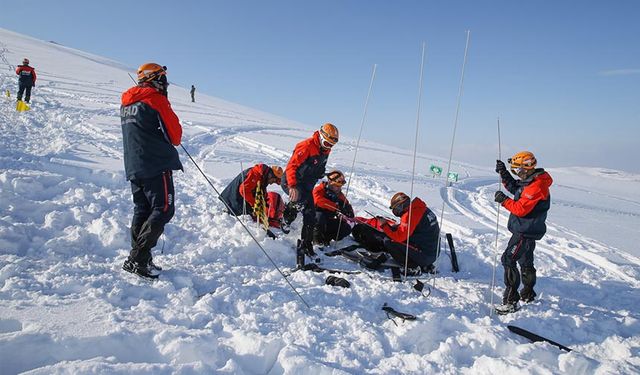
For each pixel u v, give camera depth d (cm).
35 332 244
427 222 484
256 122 2344
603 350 339
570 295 479
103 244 424
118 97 2064
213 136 1588
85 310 283
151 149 352
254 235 498
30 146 841
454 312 375
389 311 354
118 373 223
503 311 393
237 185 579
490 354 311
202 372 240
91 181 655
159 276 367
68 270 348
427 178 1380
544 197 394
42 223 450
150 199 361
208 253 441
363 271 471
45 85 2091
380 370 274
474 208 1003
